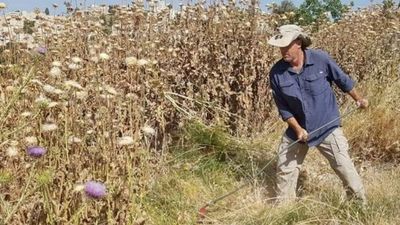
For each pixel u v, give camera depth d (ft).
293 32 16.37
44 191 11.75
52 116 13.42
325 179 19.47
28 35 20.80
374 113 23.29
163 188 17.57
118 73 19.02
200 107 22.24
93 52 18.75
